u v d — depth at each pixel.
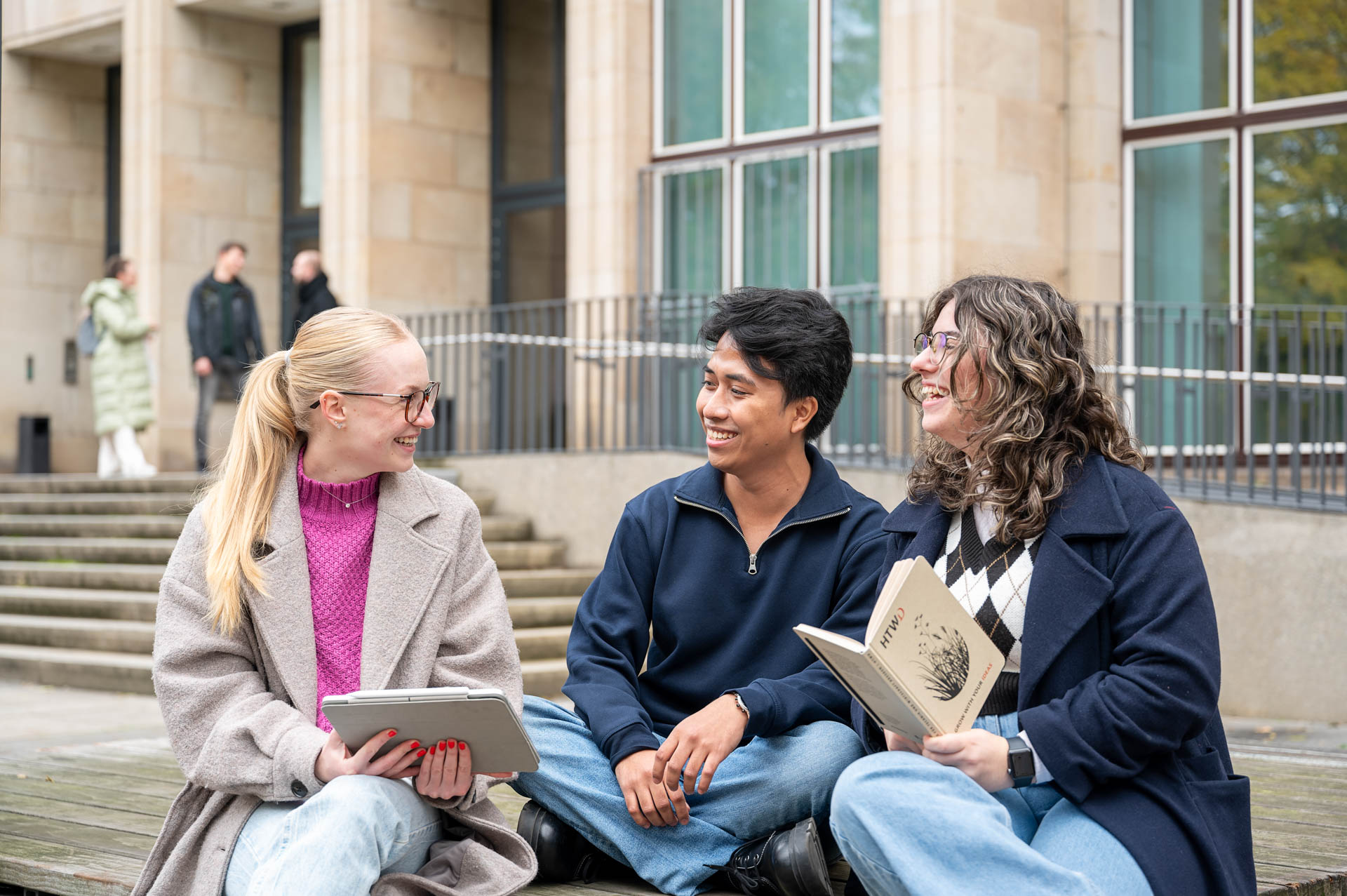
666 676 3.06
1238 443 9.66
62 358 16.39
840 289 10.59
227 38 14.57
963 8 9.70
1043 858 2.22
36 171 16.23
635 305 11.30
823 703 2.88
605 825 2.89
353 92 12.62
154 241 14.17
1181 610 2.34
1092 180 10.22
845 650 2.31
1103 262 10.25
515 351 12.30
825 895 2.70
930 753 2.37
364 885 2.39
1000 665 2.41
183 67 14.31
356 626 2.65
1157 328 9.83
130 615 8.33
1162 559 2.38
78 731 6.05
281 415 2.64
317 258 10.56
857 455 8.98
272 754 2.44
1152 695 2.29
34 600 8.77
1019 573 2.48
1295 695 6.88
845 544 3.01
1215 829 2.38
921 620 2.33
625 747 2.81
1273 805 3.96
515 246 13.30
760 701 2.77
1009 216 9.94
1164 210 10.24
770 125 11.15
